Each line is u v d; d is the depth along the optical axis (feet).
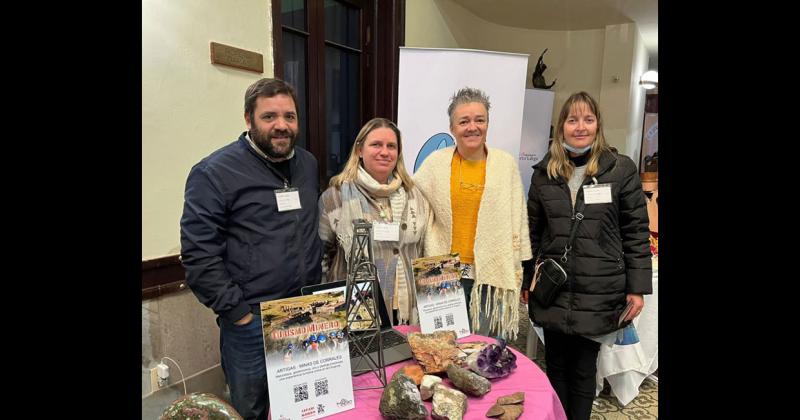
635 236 4.93
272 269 4.37
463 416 3.04
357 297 3.51
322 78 8.80
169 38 5.78
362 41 9.77
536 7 13.01
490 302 5.65
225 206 4.23
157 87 5.68
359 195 4.91
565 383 5.46
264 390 4.62
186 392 6.28
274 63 7.36
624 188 4.94
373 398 3.34
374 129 4.83
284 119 4.28
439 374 3.59
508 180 5.62
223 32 6.48
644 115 17.71
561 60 15.39
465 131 5.55
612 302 4.92
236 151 4.38
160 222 5.85
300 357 3.09
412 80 8.44
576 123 5.00
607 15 13.69
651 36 15.81
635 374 7.20
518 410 3.09
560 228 5.08
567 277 4.97
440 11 11.80
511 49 15.05
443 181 5.69
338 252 5.07
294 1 8.10
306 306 3.14
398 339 4.13
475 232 5.69
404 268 5.07
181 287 6.11
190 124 6.13
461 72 8.45
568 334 5.02
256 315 4.40
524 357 4.01
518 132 8.85
